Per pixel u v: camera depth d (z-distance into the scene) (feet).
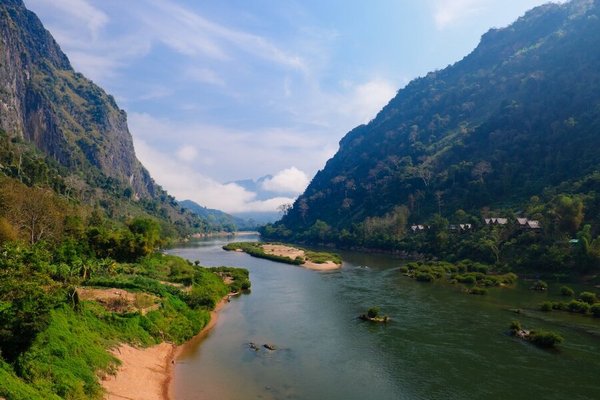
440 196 557.74
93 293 156.97
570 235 312.29
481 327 175.73
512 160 526.98
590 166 408.05
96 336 118.73
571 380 121.60
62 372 90.22
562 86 579.89
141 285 183.11
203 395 111.14
